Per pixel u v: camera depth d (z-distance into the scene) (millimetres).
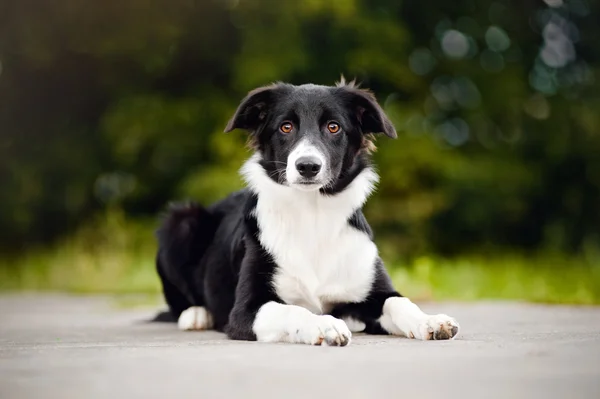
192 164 16578
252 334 4668
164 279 6480
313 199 5090
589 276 10820
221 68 17219
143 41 16828
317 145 5047
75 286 12133
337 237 5121
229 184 14719
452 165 15531
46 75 17641
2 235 17453
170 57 16984
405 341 4414
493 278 10992
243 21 16688
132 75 17391
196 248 6137
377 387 2979
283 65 15648
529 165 16578
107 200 17016
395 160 15305
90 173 17219
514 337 4578
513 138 16812
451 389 2953
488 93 16812
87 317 7348
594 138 16359
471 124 16922
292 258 5008
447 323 4496
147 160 16719
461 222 16031
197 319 5867
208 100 16359
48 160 17328
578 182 16844
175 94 17172
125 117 16125
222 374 3242
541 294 9180
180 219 6223
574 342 4234
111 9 16828
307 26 16219
